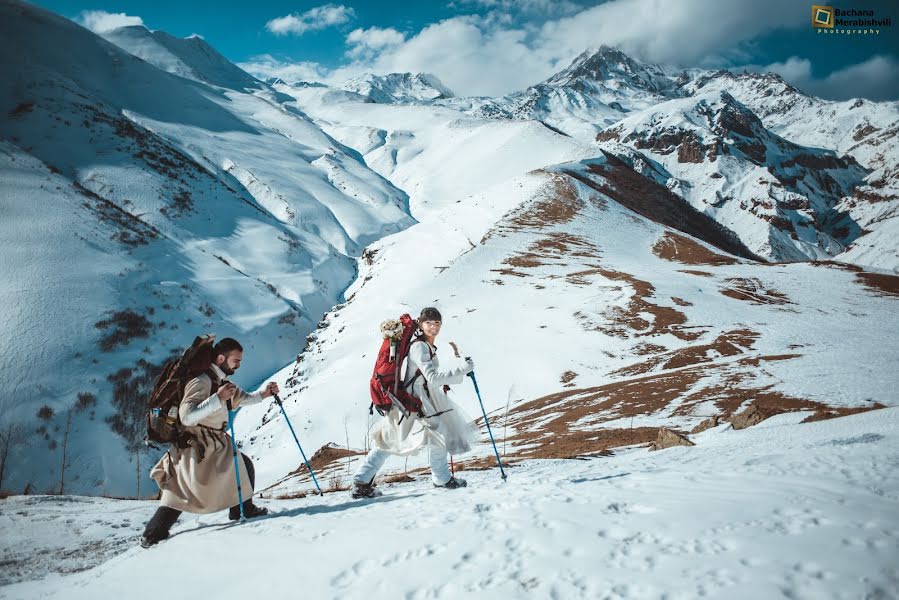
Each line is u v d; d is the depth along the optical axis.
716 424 16.31
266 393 5.96
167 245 155.25
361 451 26.36
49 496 10.60
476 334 67.31
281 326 140.12
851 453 4.48
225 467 5.56
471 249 107.12
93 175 182.38
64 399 93.19
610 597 2.51
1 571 5.80
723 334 58.88
